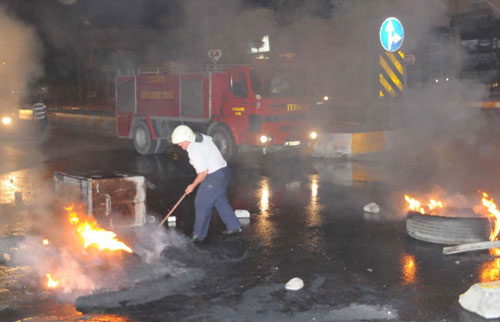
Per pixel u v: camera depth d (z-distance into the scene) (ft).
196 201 21.45
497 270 17.44
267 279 16.89
